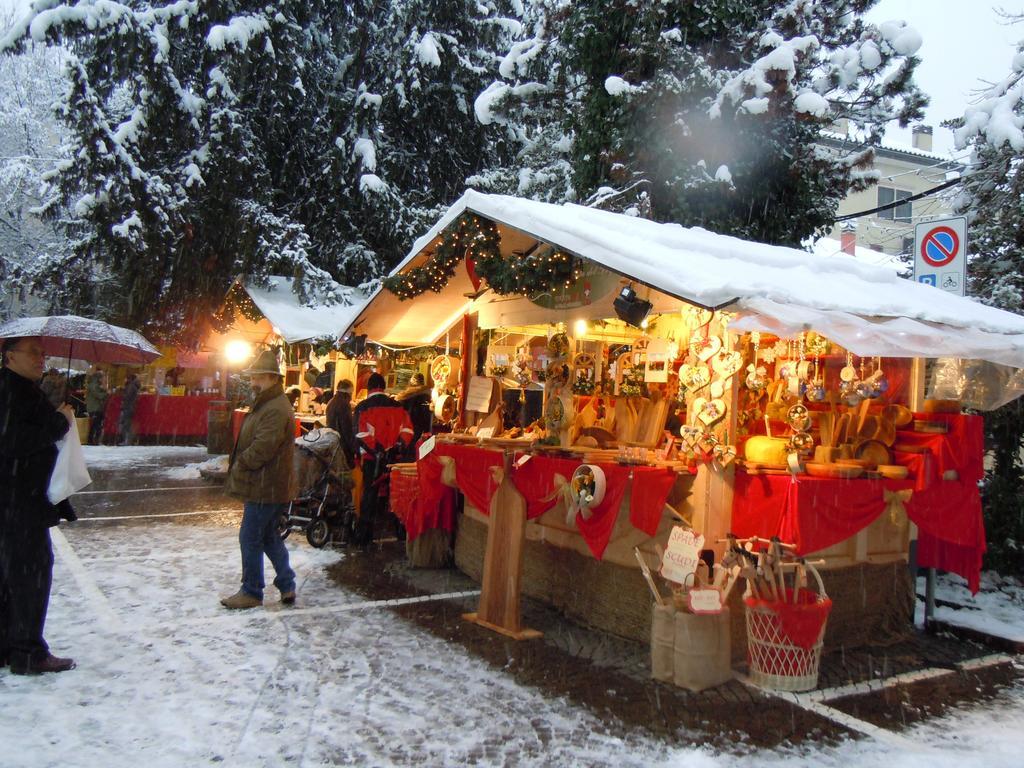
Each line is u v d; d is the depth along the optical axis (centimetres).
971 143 998
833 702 447
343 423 870
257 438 570
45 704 400
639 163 1178
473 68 1803
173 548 775
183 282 1659
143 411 1855
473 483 620
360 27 1791
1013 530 761
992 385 651
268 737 375
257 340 1648
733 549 466
